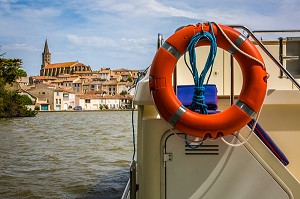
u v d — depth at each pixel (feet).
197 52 13.24
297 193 9.37
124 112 346.95
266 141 10.10
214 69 13.23
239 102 9.04
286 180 9.41
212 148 9.39
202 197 9.42
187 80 13.12
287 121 10.96
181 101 9.62
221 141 9.36
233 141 9.36
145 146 9.64
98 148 65.46
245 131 9.39
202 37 9.20
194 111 9.27
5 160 52.80
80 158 53.78
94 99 398.21
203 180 9.42
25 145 72.54
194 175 9.43
